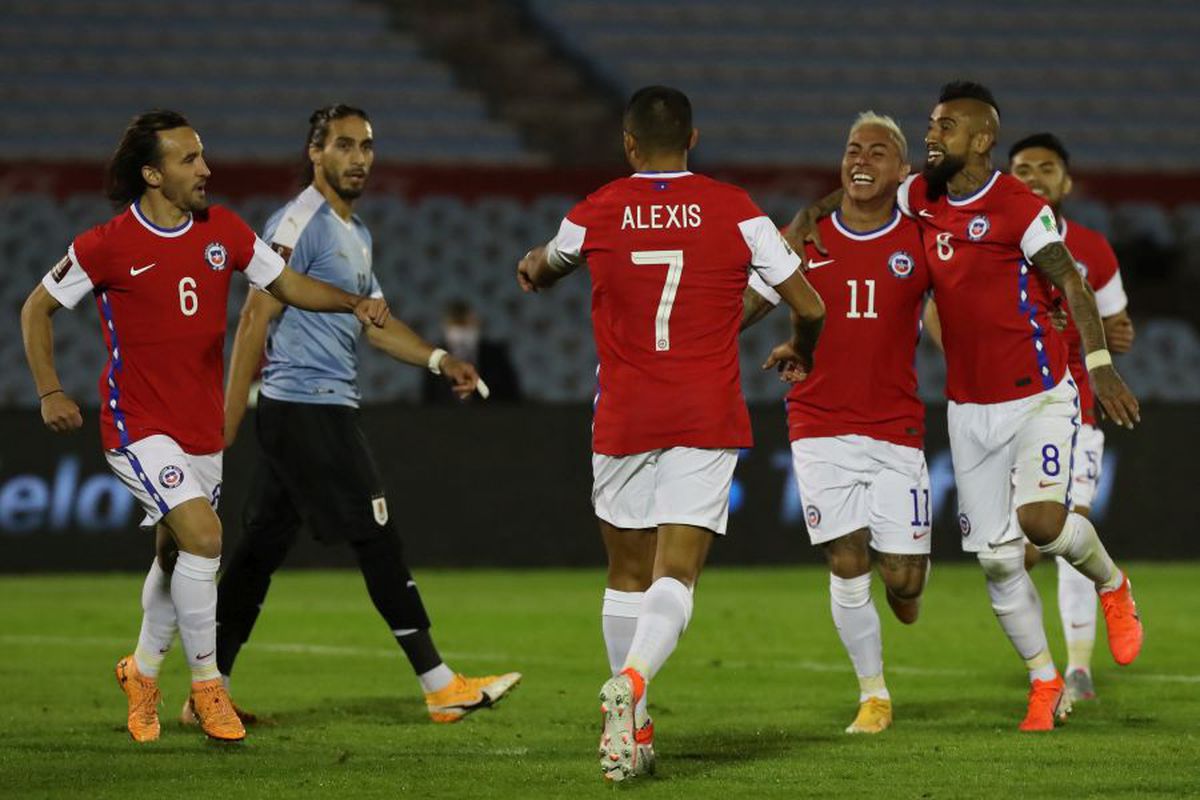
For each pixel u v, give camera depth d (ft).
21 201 249.14
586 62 295.48
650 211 67.62
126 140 74.69
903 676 105.81
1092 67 304.30
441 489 177.88
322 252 85.10
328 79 284.82
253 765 70.79
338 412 84.89
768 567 178.70
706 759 72.79
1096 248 97.25
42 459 173.37
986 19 309.83
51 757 72.95
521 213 254.68
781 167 259.39
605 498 69.41
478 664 112.27
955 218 81.10
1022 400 81.25
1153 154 290.97
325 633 128.57
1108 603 84.17
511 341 238.07
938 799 63.10
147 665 78.64
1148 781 67.05
